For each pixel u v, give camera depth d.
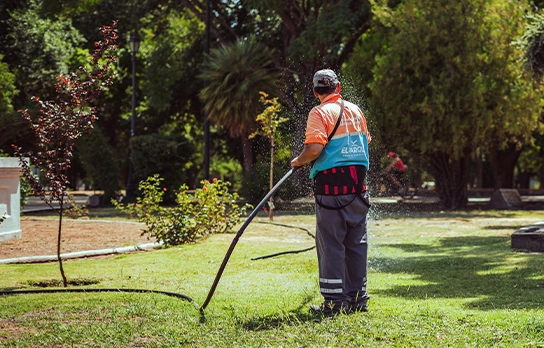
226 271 7.65
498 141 26.03
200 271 7.66
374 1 24.58
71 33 31.78
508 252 9.70
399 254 9.70
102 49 7.00
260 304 5.43
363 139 5.11
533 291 6.18
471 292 6.17
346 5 24.62
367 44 27.88
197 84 34.81
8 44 29.03
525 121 23.77
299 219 17.45
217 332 4.43
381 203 25.75
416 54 23.16
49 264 8.43
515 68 22.92
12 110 25.23
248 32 31.98
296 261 8.26
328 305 4.95
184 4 30.23
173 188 26.33
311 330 4.39
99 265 8.23
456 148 23.00
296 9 27.33
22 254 9.51
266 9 25.53
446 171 24.55
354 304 5.07
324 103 5.09
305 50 24.83
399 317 4.73
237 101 24.34
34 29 28.69
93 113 6.93
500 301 5.58
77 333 4.44
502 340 4.07
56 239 11.47
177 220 10.96
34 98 6.75
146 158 26.06
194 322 4.74
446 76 23.23
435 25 22.84
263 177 21.41
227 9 31.77
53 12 31.64
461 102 22.97
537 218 18.52
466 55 22.92
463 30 22.97
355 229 5.08
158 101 32.81
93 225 14.41
